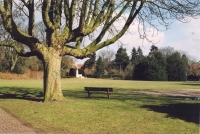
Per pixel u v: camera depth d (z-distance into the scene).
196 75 83.94
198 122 10.05
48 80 15.19
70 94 22.84
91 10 16.69
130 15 15.55
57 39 14.98
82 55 15.55
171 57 77.25
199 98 20.53
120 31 15.73
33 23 15.23
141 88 34.41
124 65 108.88
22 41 14.89
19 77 68.50
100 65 96.50
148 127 9.15
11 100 16.70
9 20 14.11
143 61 78.00
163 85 44.00
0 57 62.50
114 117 10.91
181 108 13.79
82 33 14.52
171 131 8.57
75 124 9.53
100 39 15.63
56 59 15.25
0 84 40.16
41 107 13.21
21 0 14.66
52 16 15.66
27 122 9.85
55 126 9.19
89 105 14.39
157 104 15.68
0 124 9.48
